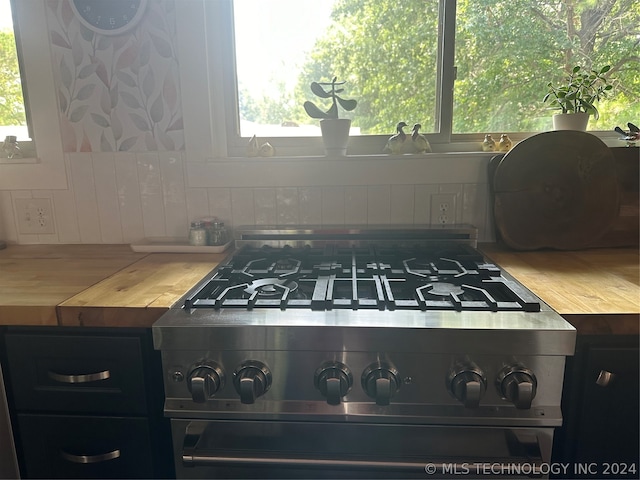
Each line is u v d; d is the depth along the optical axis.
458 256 1.01
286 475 0.73
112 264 1.05
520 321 0.65
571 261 1.01
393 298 0.74
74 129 1.24
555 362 0.64
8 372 0.76
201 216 1.27
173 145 1.23
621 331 0.67
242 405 0.69
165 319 0.68
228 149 1.33
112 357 0.73
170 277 0.92
